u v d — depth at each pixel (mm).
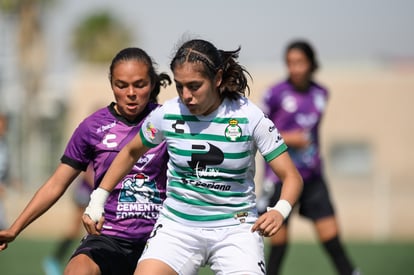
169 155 18047
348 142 96375
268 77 92188
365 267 40375
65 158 19312
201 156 17422
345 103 96375
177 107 17641
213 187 17531
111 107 19562
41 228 68812
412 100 95750
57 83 114000
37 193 18984
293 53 28938
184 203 17766
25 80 111562
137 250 19344
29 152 104312
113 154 19156
